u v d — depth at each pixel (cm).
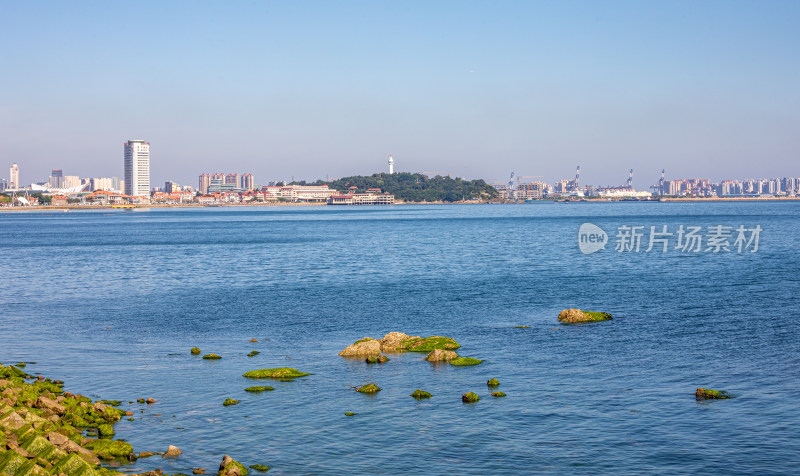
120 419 3231
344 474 2642
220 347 4662
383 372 4003
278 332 5156
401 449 2873
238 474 2581
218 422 3194
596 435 2998
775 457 2761
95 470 2428
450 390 3650
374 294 7062
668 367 4022
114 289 7675
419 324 5406
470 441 2950
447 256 11525
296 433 3055
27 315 5978
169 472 2644
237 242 15538
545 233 18012
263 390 3666
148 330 5256
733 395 3500
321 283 8031
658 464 2711
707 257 10588
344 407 3394
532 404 3403
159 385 3766
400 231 19900
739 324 5206
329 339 4909
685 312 5744
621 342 4656
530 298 6669
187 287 7794
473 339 4828
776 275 8131
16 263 10831
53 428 2911
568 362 4166
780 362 4097
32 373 4012
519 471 2661
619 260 10369
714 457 2769
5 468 2389
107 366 4159
